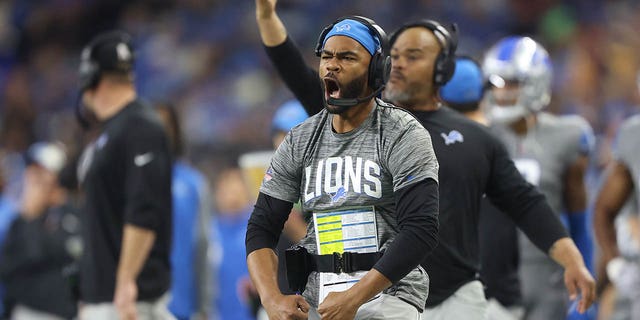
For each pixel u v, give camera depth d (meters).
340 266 14.43
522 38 25.30
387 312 14.48
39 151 32.16
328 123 14.83
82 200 22.81
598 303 27.56
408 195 14.11
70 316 31.41
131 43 23.16
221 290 34.12
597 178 37.19
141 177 22.02
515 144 25.28
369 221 14.45
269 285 14.47
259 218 15.06
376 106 14.71
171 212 22.72
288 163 14.92
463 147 18.19
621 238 26.31
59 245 31.42
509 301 22.88
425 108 18.61
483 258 22.97
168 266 22.72
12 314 32.22
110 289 22.23
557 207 25.06
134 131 22.31
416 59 18.34
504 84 24.62
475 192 18.19
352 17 14.55
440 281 17.72
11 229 32.12
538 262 24.50
